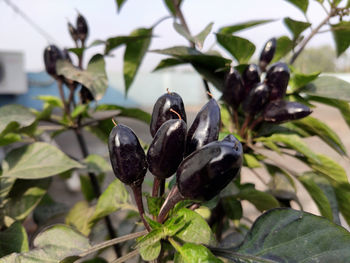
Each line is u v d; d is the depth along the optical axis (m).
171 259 0.12
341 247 0.09
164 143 0.09
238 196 0.15
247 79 0.14
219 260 0.09
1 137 0.16
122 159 0.09
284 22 0.16
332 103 0.16
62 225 0.12
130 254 0.10
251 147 0.15
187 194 0.08
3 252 0.13
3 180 0.16
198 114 0.10
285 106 0.13
